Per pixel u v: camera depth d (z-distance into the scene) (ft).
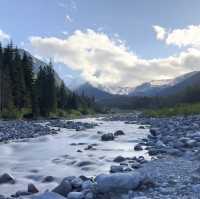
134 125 152.15
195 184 27.63
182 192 25.13
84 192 28.58
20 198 30.71
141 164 43.06
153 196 24.48
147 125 144.56
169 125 117.91
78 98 418.10
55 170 45.19
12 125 137.90
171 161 42.88
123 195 26.13
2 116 213.25
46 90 264.93
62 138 90.84
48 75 270.67
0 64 246.27
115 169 41.14
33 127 127.24
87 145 72.23
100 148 65.82
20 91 248.93
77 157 54.80
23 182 38.88
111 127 137.59
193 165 38.06
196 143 57.52
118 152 59.47
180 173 33.17
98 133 103.14
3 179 38.73
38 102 255.50
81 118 285.43
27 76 272.10
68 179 34.30
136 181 27.22
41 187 36.14
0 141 83.82
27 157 57.57
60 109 322.96
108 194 26.76
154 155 53.16
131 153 57.67
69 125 149.07
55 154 60.13
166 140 68.80
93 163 48.67
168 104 463.42
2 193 33.83
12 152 64.64
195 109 206.69
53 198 25.99
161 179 30.45
